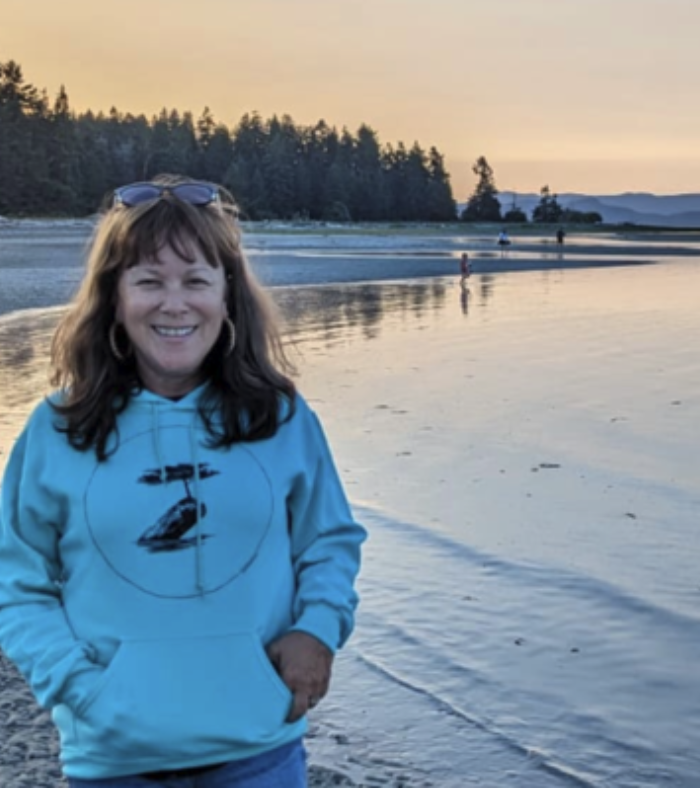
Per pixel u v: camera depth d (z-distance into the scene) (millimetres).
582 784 3779
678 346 15812
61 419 2197
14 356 15125
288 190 145875
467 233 117250
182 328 2203
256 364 2285
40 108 122938
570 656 4844
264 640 2182
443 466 8414
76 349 2238
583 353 15102
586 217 163500
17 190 116625
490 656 4855
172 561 2129
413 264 44938
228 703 2121
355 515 7105
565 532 6672
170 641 2119
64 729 2178
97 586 2135
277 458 2244
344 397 11531
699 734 4129
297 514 2307
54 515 2207
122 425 2193
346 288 30891
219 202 2332
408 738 4125
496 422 10062
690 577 5816
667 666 4719
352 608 2297
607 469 8227
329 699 4457
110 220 2262
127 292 2213
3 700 4301
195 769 2139
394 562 6152
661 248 71688
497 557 6199
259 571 2178
